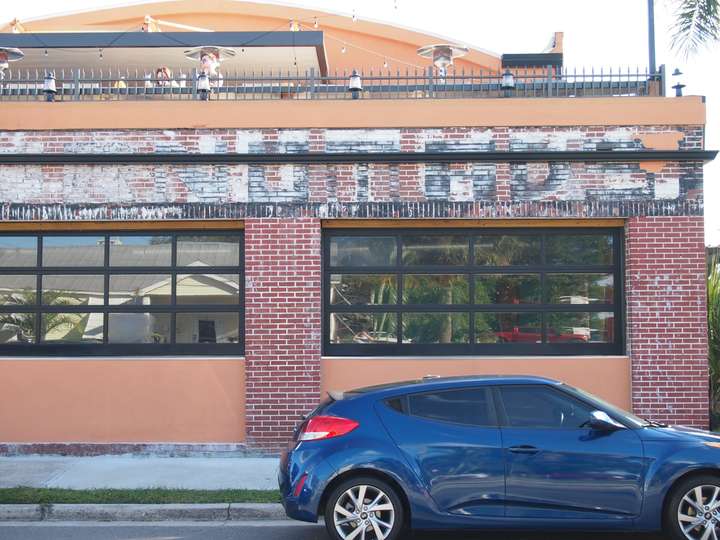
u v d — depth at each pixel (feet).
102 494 28.60
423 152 36.37
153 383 36.78
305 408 36.35
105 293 38.04
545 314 37.70
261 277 36.70
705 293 36.32
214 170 36.86
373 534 22.41
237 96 42.37
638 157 36.22
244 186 36.83
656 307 36.27
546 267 37.73
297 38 51.13
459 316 37.83
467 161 36.63
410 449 22.36
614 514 22.09
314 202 36.73
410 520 22.45
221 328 37.88
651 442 22.40
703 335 36.17
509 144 36.86
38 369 36.83
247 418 36.32
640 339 36.24
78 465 34.55
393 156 36.37
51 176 36.86
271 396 36.37
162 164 36.86
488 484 22.13
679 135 36.50
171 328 37.88
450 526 22.17
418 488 22.13
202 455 36.42
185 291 37.99
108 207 36.73
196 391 36.78
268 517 27.55
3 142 37.11
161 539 24.95
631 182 36.47
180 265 38.04
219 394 36.78
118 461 35.45
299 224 36.73
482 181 36.60
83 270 38.17
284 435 36.32
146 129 37.09
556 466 22.13
